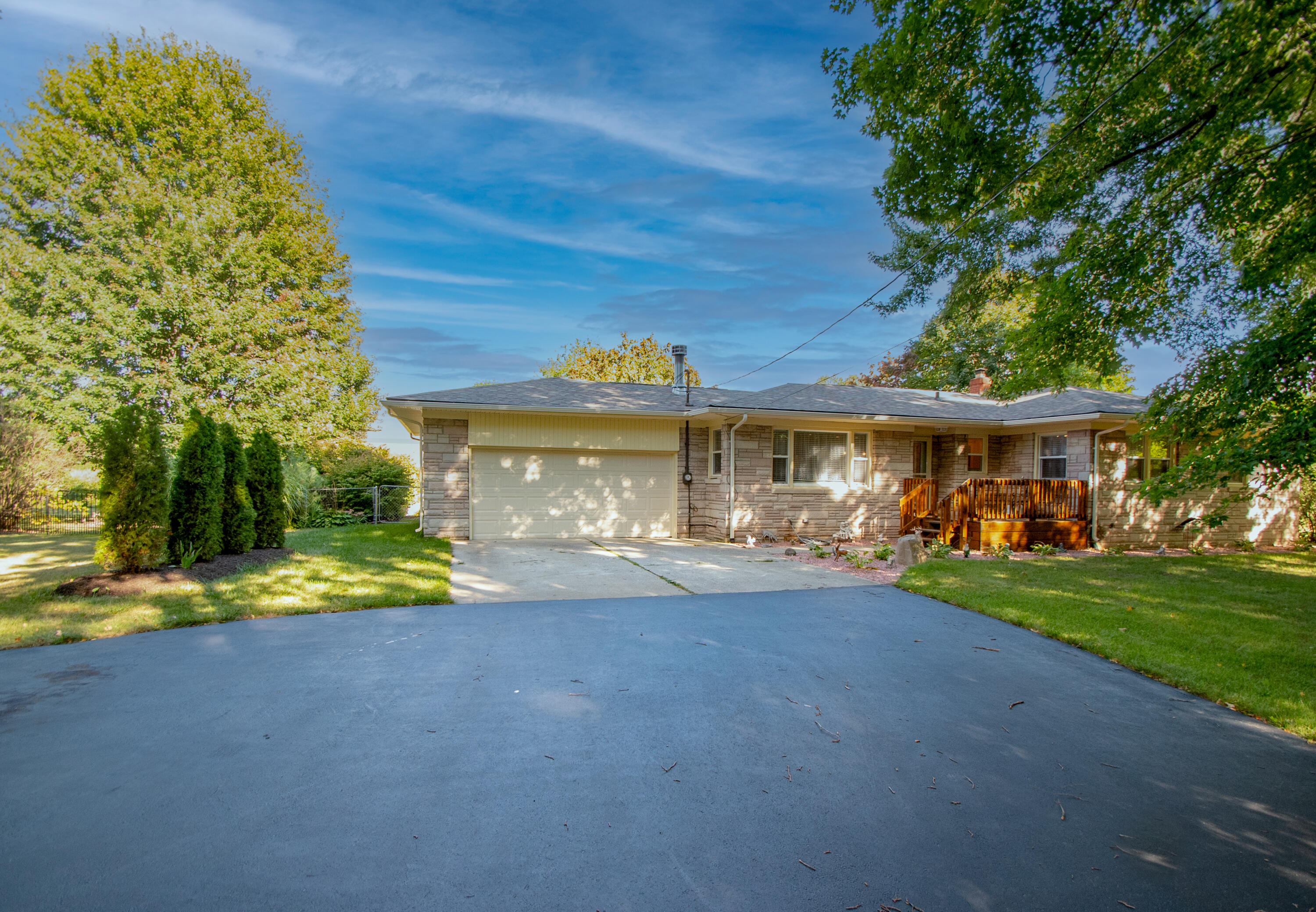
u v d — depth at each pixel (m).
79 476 16.34
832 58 8.01
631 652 5.34
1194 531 13.20
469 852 2.61
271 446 10.72
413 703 4.18
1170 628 6.29
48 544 11.91
